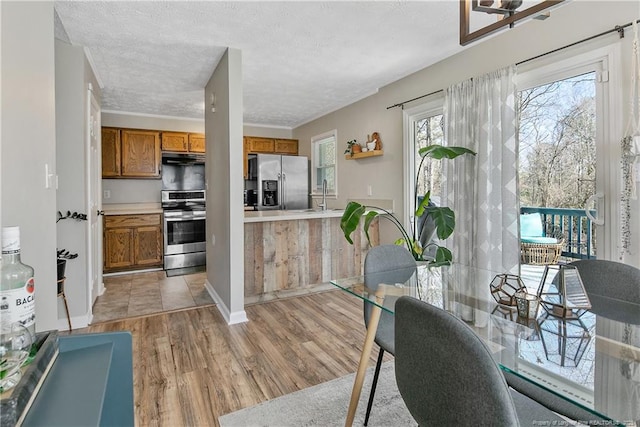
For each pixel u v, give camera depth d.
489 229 2.79
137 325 3.00
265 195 5.61
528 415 1.13
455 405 0.88
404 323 1.02
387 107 4.07
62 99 2.86
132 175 5.14
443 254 2.75
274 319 3.15
